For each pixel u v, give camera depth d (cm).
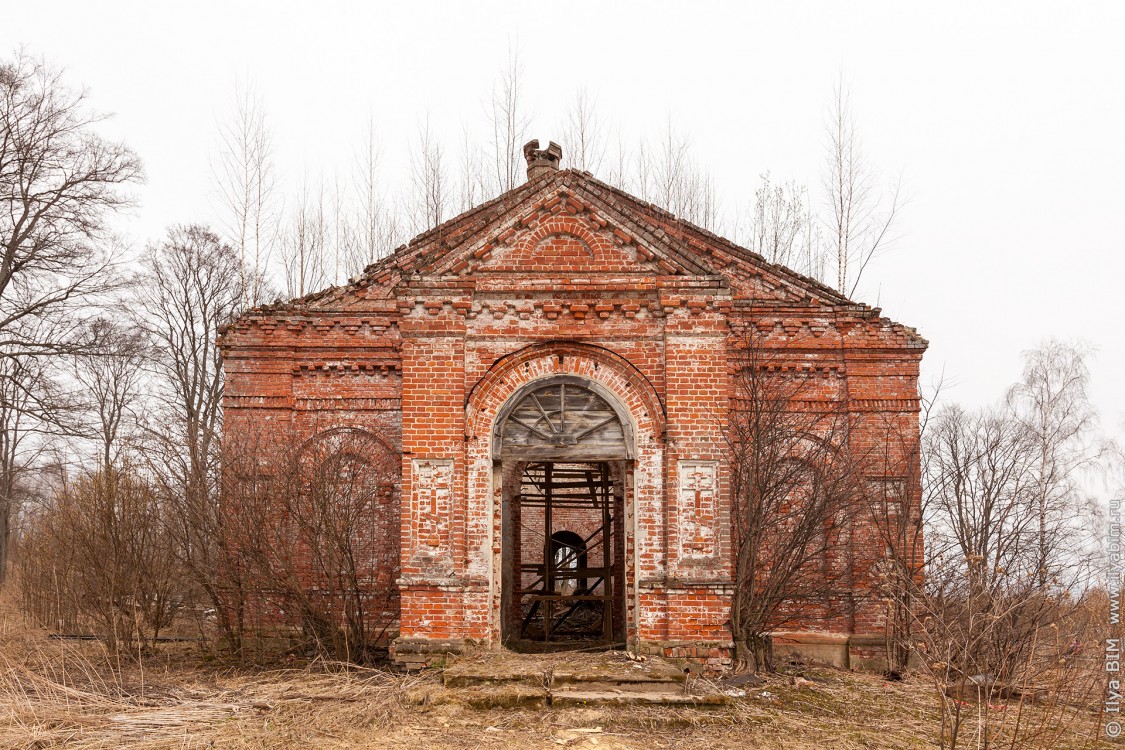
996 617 1035
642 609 1259
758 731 1015
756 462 1404
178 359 3491
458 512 1276
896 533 1547
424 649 1246
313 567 1475
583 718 1036
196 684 1251
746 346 1571
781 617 1593
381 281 1709
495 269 1324
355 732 985
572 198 1338
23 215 2519
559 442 1311
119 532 1516
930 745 991
